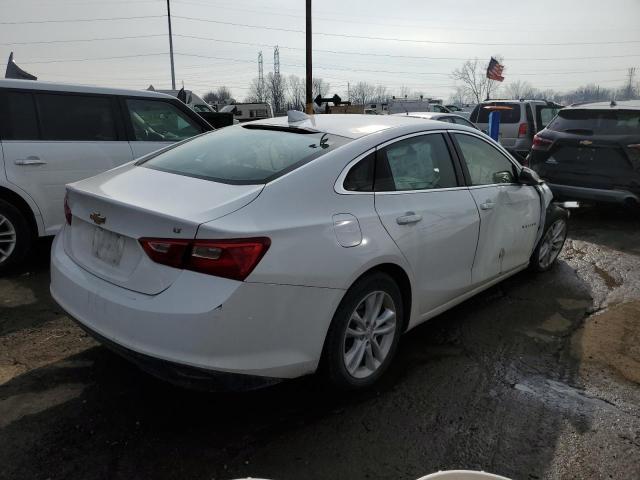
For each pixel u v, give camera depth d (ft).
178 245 7.70
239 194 8.45
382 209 9.86
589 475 8.12
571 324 13.46
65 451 8.16
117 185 9.53
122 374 10.42
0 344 11.44
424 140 11.60
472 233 12.09
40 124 15.80
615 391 10.44
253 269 7.71
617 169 22.85
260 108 80.79
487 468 8.17
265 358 8.08
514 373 11.01
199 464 8.01
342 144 10.05
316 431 8.89
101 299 8.36
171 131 19.01
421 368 11.09
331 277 8.62
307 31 71.05
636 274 17.42
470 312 14.07
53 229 16.21
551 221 16.31
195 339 7.52
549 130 25.41
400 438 8.79
